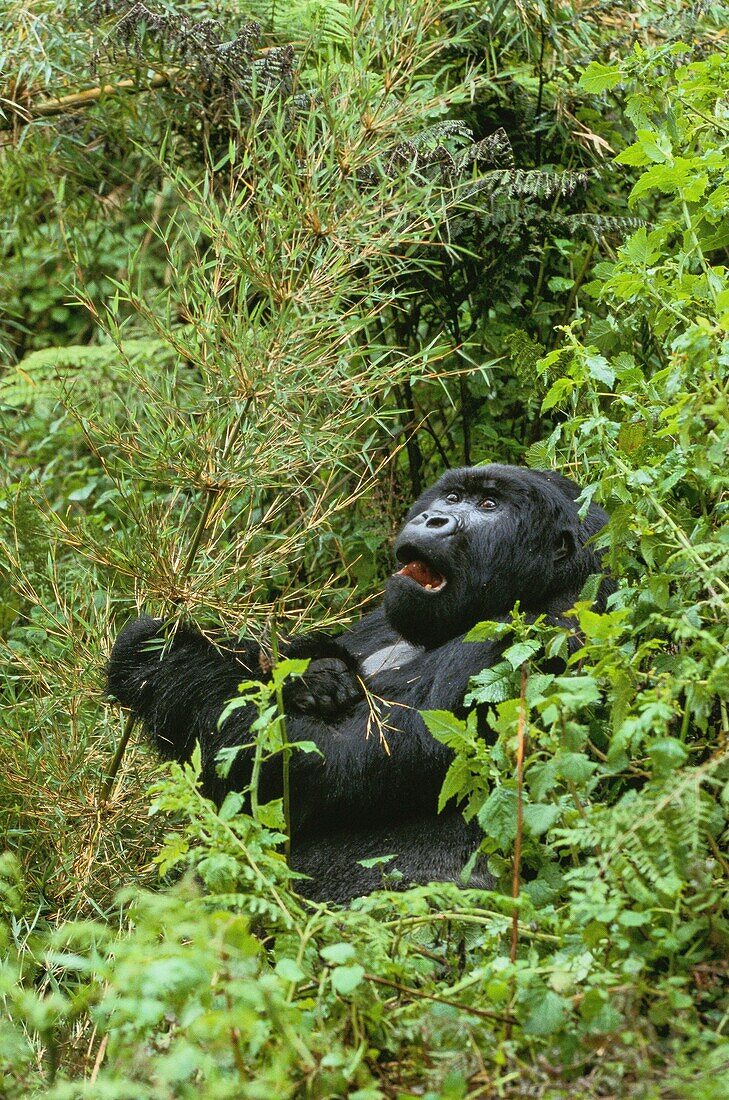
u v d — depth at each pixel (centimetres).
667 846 501
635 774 588
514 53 1103
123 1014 511
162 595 798
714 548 628
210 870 530
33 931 806
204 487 791
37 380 1198
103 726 888
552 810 546
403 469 1062
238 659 803
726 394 630
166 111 1084
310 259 856
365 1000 517
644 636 704
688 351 630
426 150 977
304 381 809
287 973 482
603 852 521
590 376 770
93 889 836
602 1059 477
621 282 793
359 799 762
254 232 819
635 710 586
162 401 808
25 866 854
